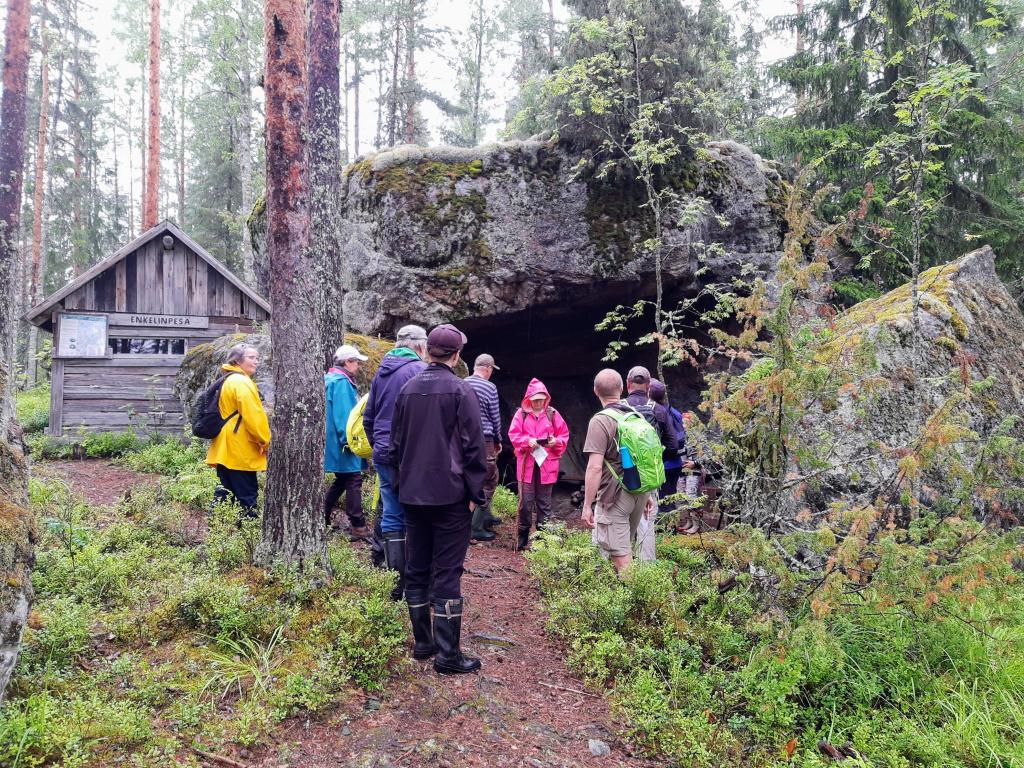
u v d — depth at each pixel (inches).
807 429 207.5
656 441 188.1
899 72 398.3
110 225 1179.9
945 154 397.1
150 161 663.8
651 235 395.5
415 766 117.5
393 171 393.7
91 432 415.5
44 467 336.5
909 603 146.3
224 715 123.2
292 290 169.6
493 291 393.1
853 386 173.0
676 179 399.5
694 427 184.5
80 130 1047.0
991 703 141.8
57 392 423.8
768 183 423.8
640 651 159.0
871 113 405.4
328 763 115.9
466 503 146.3
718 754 131.8
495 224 392.8
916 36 393.4
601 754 129.6
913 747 130.6
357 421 207.3
